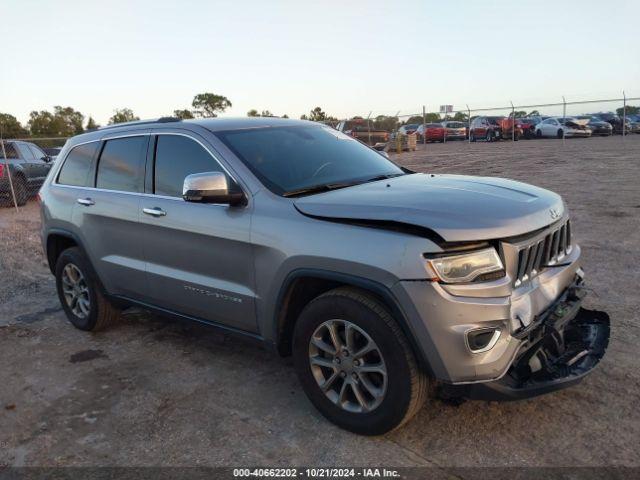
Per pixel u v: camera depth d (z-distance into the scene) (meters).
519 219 3.01
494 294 2.85
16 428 3.60
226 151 3.83
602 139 27.78
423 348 2.85
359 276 2.99
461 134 33.53
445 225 2.84
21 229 11.30
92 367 4.45
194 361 4.44
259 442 3.27
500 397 2.88
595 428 3.17
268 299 3.49
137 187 4.43
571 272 3.49
